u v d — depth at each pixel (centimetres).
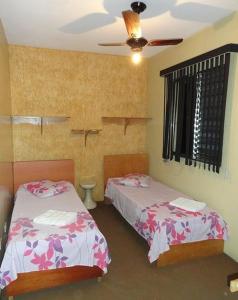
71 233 225
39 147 411
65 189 362
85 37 345
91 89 429
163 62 404
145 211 287
